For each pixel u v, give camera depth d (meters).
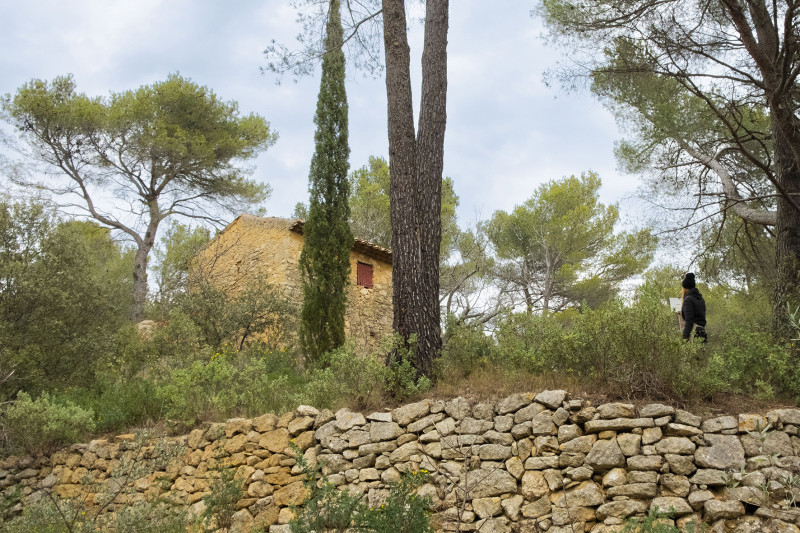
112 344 11.55
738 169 11.55
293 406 8.23
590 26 9.79
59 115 18.06
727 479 4.99
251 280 14.78
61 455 9.21
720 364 6.04
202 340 12.51
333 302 11.09
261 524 7.09
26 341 10.77
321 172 11.80
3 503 8.57
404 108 8.92
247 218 16.09
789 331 7.66
